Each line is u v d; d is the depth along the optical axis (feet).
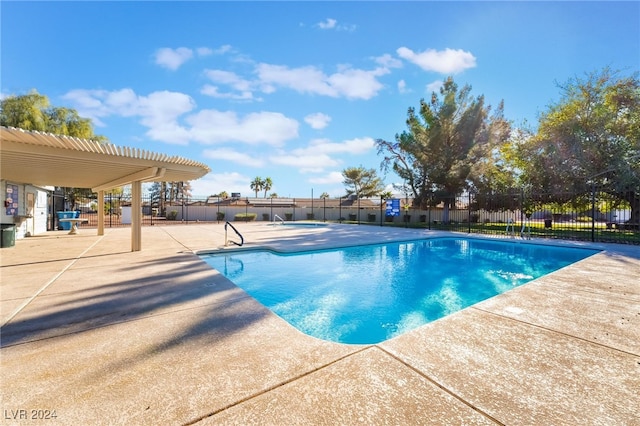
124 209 72.18
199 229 51.39
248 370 6.60
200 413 5.14
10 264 19.15
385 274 21.86
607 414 5.05
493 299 11.76
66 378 6.30
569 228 50.08
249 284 18.94
